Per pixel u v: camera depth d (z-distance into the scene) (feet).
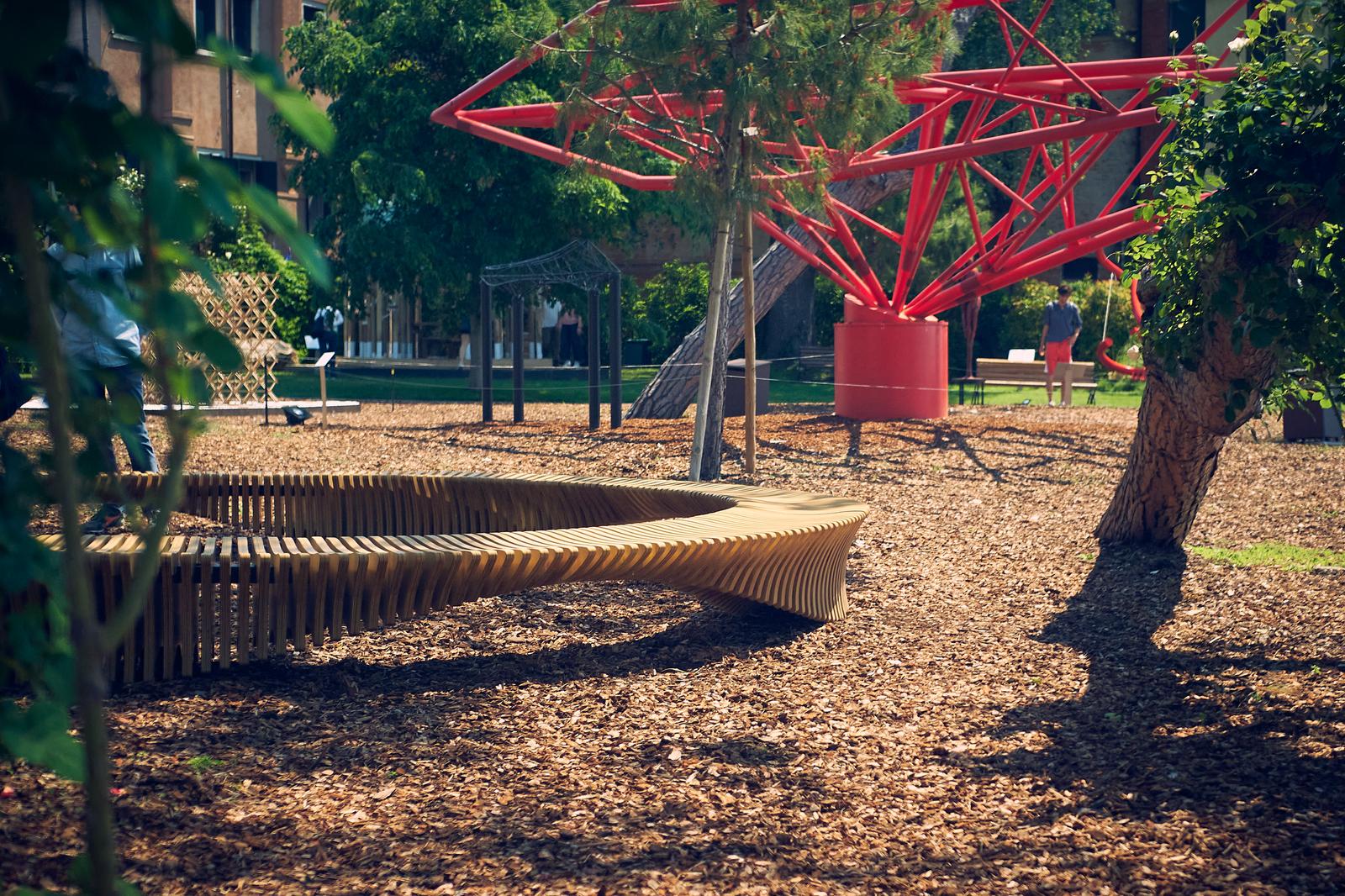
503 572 16.07
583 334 89.30
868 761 13.34
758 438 43.65
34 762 5.14
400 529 24.63
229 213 3.90
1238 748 13.48
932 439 43.96
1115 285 81.76
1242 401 16.20
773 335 86.48
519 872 10.03
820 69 27.86
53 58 4.33
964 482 36.11
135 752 12.53
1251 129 15.03
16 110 4.24
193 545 16.07
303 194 94.27
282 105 3.87
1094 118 36.42
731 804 11.89
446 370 89.40
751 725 14.55
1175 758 13.23
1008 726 14.67
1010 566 25.62
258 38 91.76
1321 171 14.76
